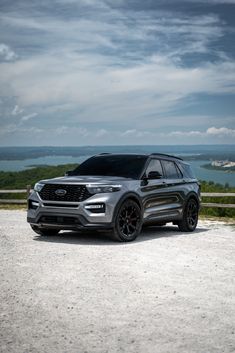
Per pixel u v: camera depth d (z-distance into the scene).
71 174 10.34
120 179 9.48
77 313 4.67
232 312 4.79
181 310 4.82
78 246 8.55
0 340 3.93
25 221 13.02
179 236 10.22
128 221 9.35
